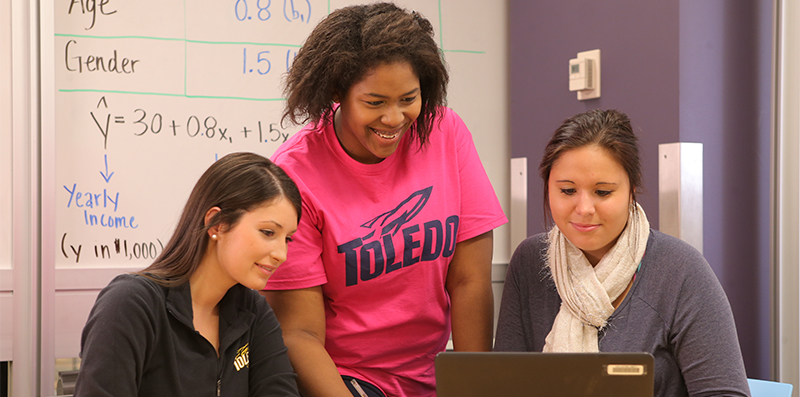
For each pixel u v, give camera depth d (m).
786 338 1.89
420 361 1.40
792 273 1.87
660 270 1.26
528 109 2.37
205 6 2.09
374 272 1.30
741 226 2.00
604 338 1.27
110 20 1.99
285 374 1.25
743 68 2.00
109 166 2.00
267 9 2.16
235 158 1.21
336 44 1.18
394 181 1.35
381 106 1.17
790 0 1.84
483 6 2.42
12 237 1.88
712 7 1.93
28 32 1.85
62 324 1.95
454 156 1.42
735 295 1.98
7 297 1.87
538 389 0.86
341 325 1.33
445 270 1.39
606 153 1.20
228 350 1.24
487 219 1.42
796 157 1.85
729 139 1.98
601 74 2.11
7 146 1.88
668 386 1.23
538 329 1.38
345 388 1.24
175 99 2.06
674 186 1.88
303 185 1.29
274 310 1.33
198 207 1.19
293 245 1.29
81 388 1.06
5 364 1.91
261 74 2.16
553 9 2.26
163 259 1.23
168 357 1.15
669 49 1.90
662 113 1.92
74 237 1.96
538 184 2.33
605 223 1.22
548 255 1.36
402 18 1.19
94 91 1.98
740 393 1.11
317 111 1.24
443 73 1.25
